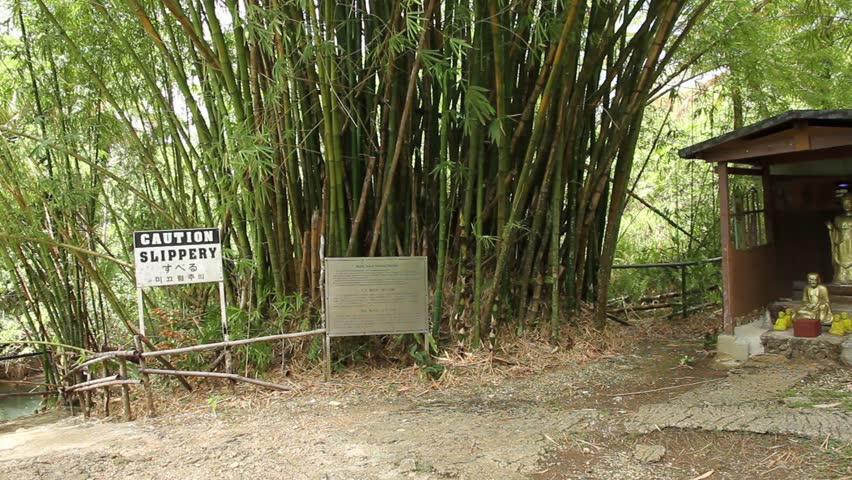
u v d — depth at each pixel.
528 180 5.18
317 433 3.85
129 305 6.83
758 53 6.51
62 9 5.27
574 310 6.04
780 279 6.28
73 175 5.40
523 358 5.31
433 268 5.67
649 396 4.42
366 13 5.05
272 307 5.37
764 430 3.50
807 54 6.98
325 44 4.42
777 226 6.28
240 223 5.15
